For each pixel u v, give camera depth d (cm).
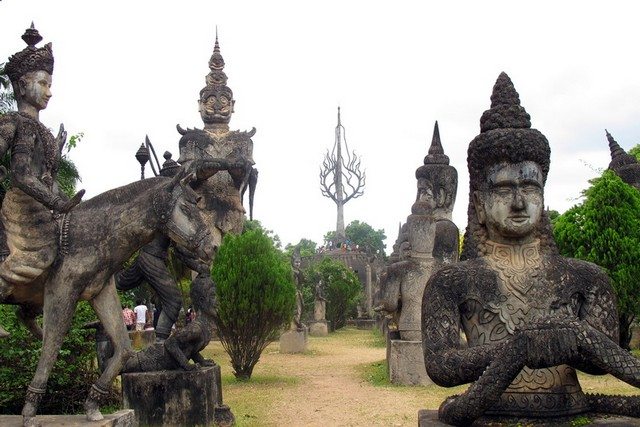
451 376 361
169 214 531
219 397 816
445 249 1259
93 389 511
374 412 883
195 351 790
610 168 1585
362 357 1652
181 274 1382
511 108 407
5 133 482
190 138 1817
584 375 1102
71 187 1358
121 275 857
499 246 401
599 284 388
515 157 391
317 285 2677
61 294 501
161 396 744
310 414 884
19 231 491
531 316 379
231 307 1162
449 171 1475
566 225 1246
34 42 521
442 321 385
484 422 366
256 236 1204
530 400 364
